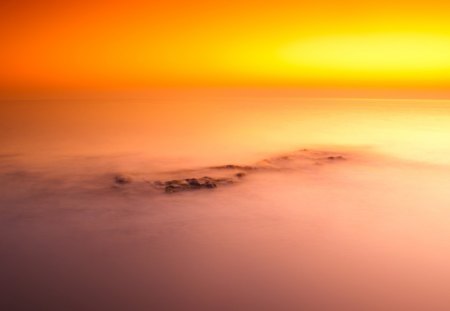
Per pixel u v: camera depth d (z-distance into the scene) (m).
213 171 15.09
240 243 8.28
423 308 5.76
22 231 8.91
